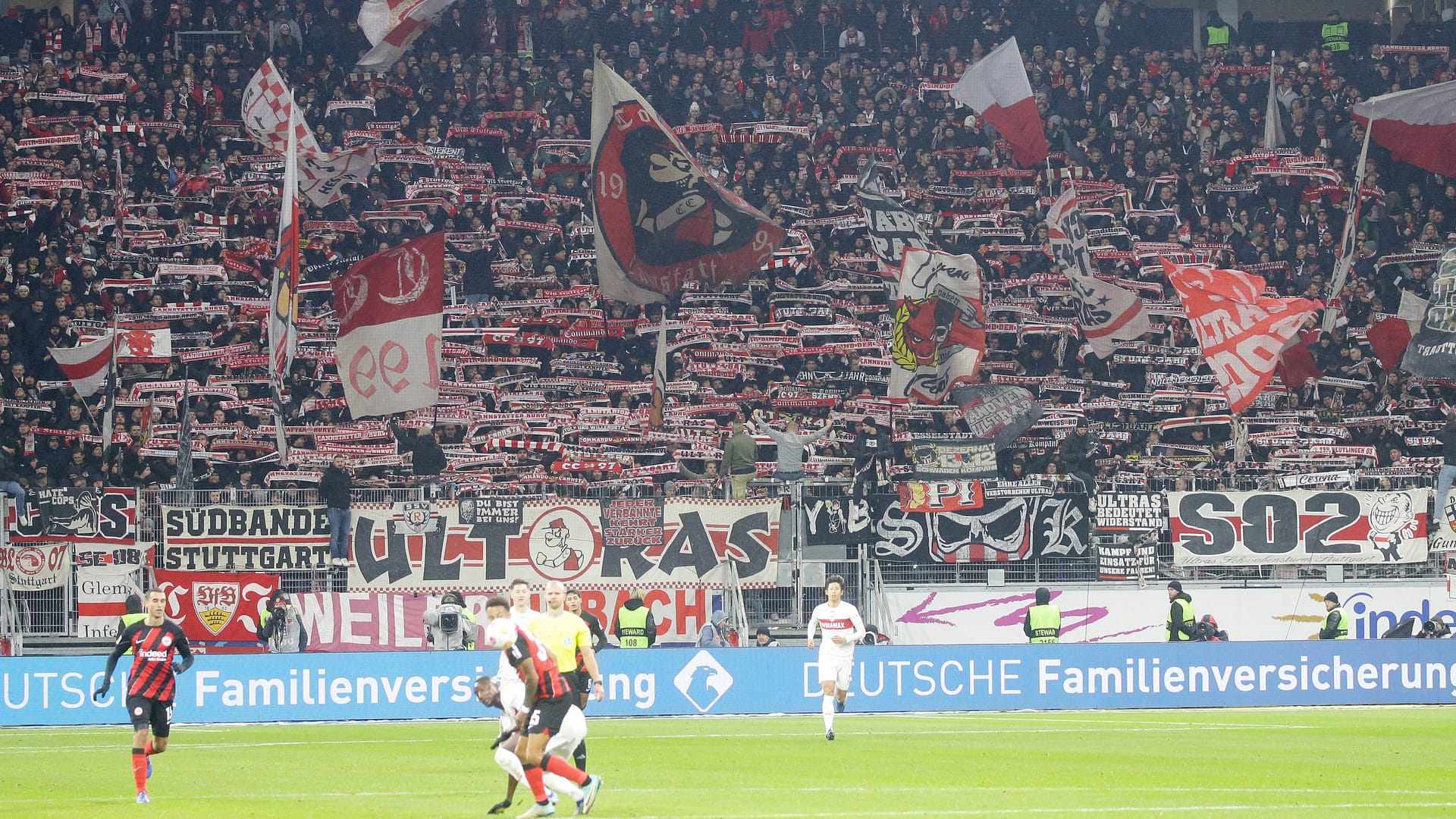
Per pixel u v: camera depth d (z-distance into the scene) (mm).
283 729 77438
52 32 134125
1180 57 143250
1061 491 101438
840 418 113875
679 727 76250
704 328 118375
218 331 116000
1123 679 86500
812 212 126875
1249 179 131375
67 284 114500
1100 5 150000
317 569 94125
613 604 95500
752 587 96375
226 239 121062
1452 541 100000
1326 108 139875
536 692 42000
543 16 142625
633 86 134625
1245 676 87375
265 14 140375
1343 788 50500
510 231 124125
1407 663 88312
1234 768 56562
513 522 95250
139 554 93562
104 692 51188
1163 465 111312
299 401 112812
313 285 118562
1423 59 145500
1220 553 99562
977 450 100438
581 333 118125
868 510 98625
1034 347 121000
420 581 94438
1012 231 127500
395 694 82375
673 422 113125
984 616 98125
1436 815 43656
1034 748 64375
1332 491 99812
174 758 63344
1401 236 131000
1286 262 126188
